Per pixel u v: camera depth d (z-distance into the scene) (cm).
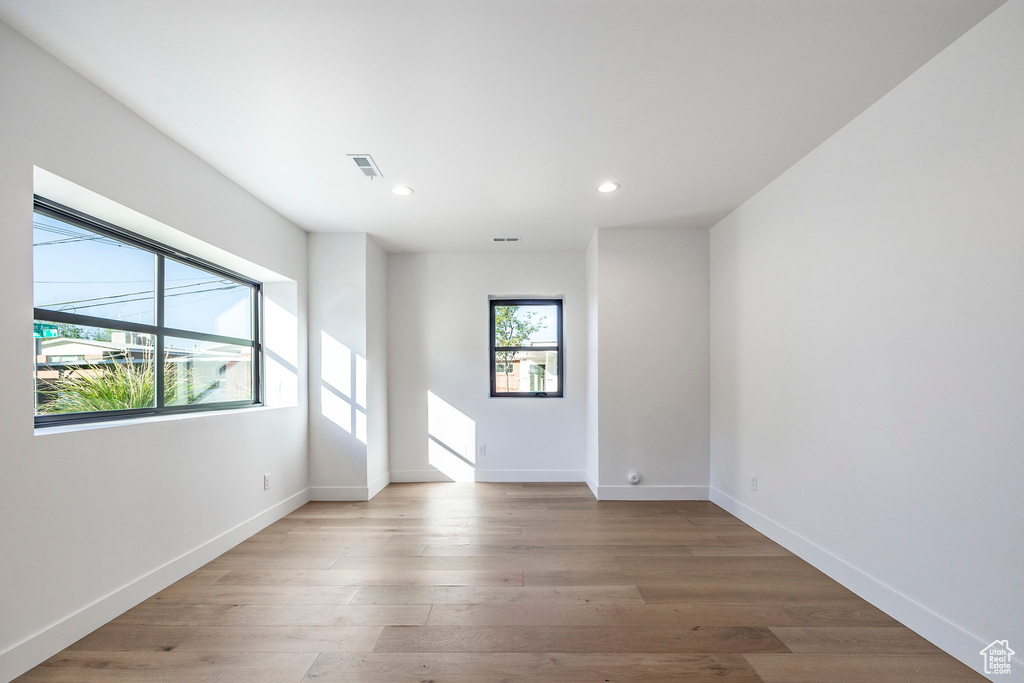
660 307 456
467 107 242
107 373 262
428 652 199
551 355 550
